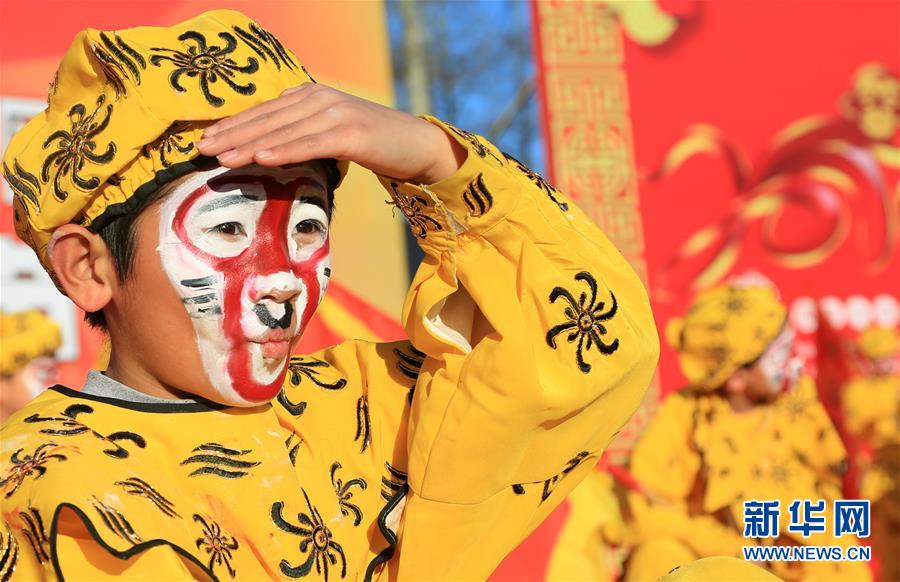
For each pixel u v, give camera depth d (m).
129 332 0.95
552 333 1.01
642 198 4.03
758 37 4.20
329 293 3.42
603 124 4.01
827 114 4.26
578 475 1.10
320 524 0.98
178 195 0.91
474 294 1.02
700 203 4.09
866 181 4.27
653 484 3.07
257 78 0.92
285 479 0.97
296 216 0.95
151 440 0.93
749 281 4.12
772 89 4.20
